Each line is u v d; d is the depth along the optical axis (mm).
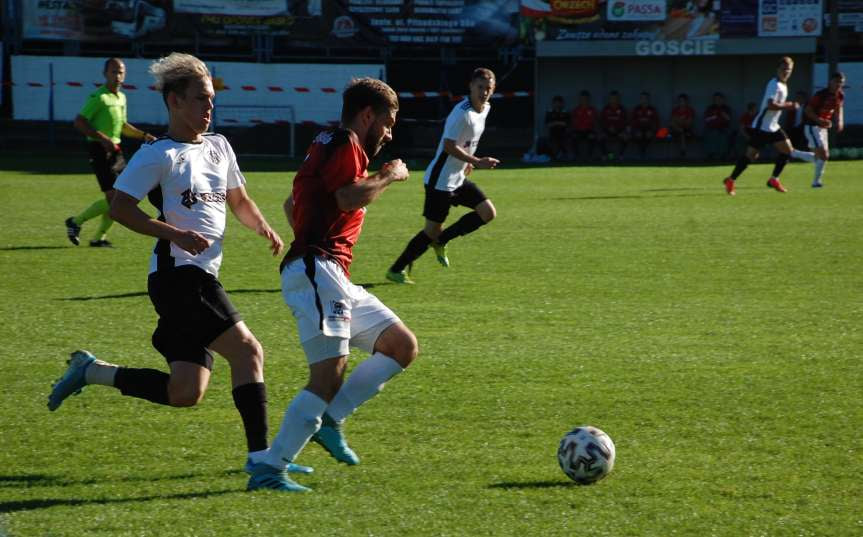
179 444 15820
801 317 25453
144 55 93250
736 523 12609
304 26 93000
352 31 93000
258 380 14180
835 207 50844
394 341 14641
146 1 91688
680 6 91375
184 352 14242
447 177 31719
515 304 27297
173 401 14297
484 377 19797
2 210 48219
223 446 15727
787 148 58094
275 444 13758
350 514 12859
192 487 13898
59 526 12445
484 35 92812
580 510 13016
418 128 93562
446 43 92938
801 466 14750
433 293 29000
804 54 93250
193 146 14336
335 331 13828
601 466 13828
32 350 21969
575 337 23344
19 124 91375
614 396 18484
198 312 14094
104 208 36844
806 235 40625
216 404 18047
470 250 37406
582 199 55719
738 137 92562
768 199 55188
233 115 93125
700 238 39969
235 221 46125
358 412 17484
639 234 41219
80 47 93562
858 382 19406
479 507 13117
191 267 14180
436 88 94938
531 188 63062
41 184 60688
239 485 13992
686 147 95250
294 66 92812
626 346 22438
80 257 35000
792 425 16734
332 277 13898
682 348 22219
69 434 16281
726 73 94625
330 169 13727
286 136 92875
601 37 92188
